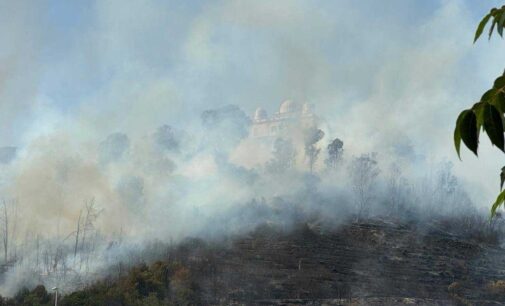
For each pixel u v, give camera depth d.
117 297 160.00
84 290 168.75
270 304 188.88
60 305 153.75
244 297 189.75
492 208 9.71
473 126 7.68
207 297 184.25
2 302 158.25
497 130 7.59
